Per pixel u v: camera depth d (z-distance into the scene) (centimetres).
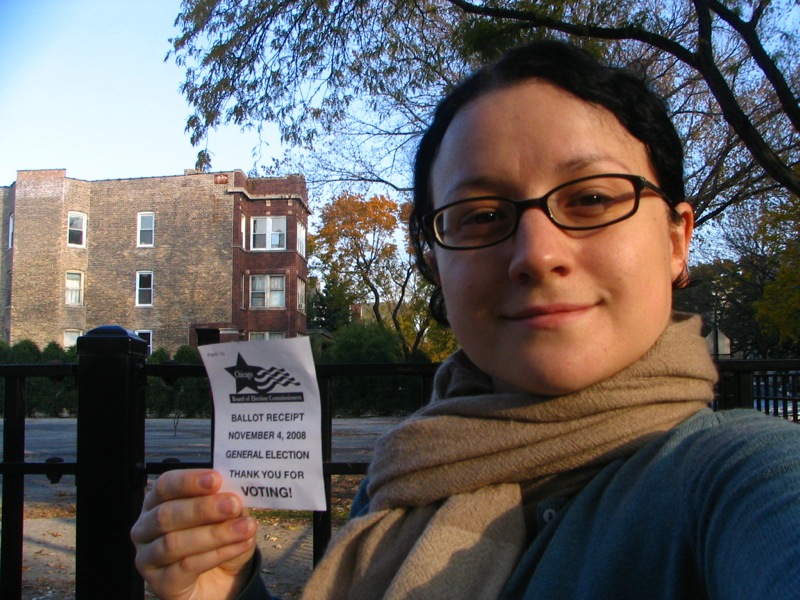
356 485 749
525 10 667
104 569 250
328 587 114
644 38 661
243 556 124
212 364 123
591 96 105
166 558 115
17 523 270
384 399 603
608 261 97
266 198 3130
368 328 2861
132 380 263
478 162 105
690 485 80
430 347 2798
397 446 117
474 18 729
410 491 112
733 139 1001
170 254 3009
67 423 2045
